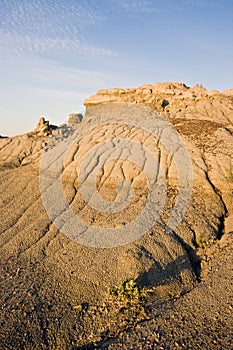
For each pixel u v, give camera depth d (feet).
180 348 27.61
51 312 34.73
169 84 98.07
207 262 43.24
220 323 29.89
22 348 30.71
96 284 38.37
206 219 50.49
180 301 35.17
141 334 30.63
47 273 40.88
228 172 58.59
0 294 37.60
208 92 91.66
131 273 38.70
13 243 47.93
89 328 33.14
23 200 58.23
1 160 76.07
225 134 68.18
